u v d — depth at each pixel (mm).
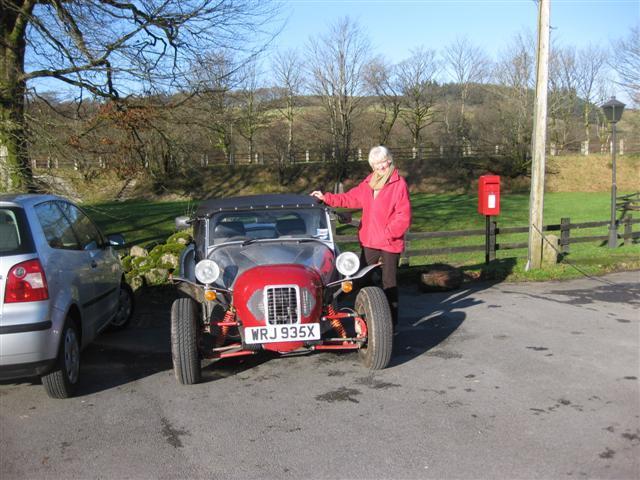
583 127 57438
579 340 6516
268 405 4852
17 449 4191
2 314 4562
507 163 48281
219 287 5496
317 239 6324
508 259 12953
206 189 43906
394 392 5035
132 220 26969
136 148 14117
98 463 3930
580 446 3904
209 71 13898
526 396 4844
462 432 4184
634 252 13781
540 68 10828
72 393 5211
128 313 7801
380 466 3729
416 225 24766
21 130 12164
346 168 47812
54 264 5078
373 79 49875
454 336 6816
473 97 54625
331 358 6082
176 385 5461
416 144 52625
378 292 5574
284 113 49469
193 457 3961
